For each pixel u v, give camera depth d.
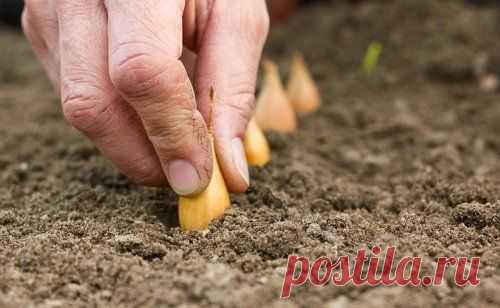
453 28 0.70
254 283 0.39
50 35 0.45
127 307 0.38
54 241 0.41
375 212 0.46
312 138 0.55
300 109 0.60
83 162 0.51
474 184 0.47
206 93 0.44
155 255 0.41
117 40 0.40
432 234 0.42
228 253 0.41
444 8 0.73
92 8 0.42
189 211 0.43
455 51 0.67
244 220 0.43
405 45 0.69
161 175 0.44
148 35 0.40
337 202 0.47
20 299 0.38
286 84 0.65
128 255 0.41
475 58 0.65
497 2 0.80
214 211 0.43
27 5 0.45
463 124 0.58
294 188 0.47
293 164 0.50
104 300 0.39
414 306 0.38
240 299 0.38
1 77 0.71
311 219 0.43
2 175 0.50
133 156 0.43
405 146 0.54
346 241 0.42
